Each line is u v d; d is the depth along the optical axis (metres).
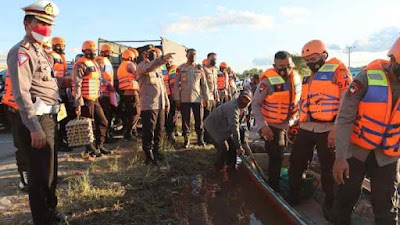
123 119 9.12
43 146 3.20
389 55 2.90
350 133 3.09
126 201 4.53
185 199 4.88
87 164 6.14
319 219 4.52
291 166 4.70
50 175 3.39
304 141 4.47
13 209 4.16
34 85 3.23
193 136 9.14
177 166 6.29
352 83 3.10
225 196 5.02
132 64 7.95
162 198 4.81
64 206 4.21
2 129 10.70
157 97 6.00
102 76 7.65
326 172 4.36
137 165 6.07
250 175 5.62
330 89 4.16
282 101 4.96
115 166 5.90
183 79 7.69
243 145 6.29
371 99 3.00
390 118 2.99
